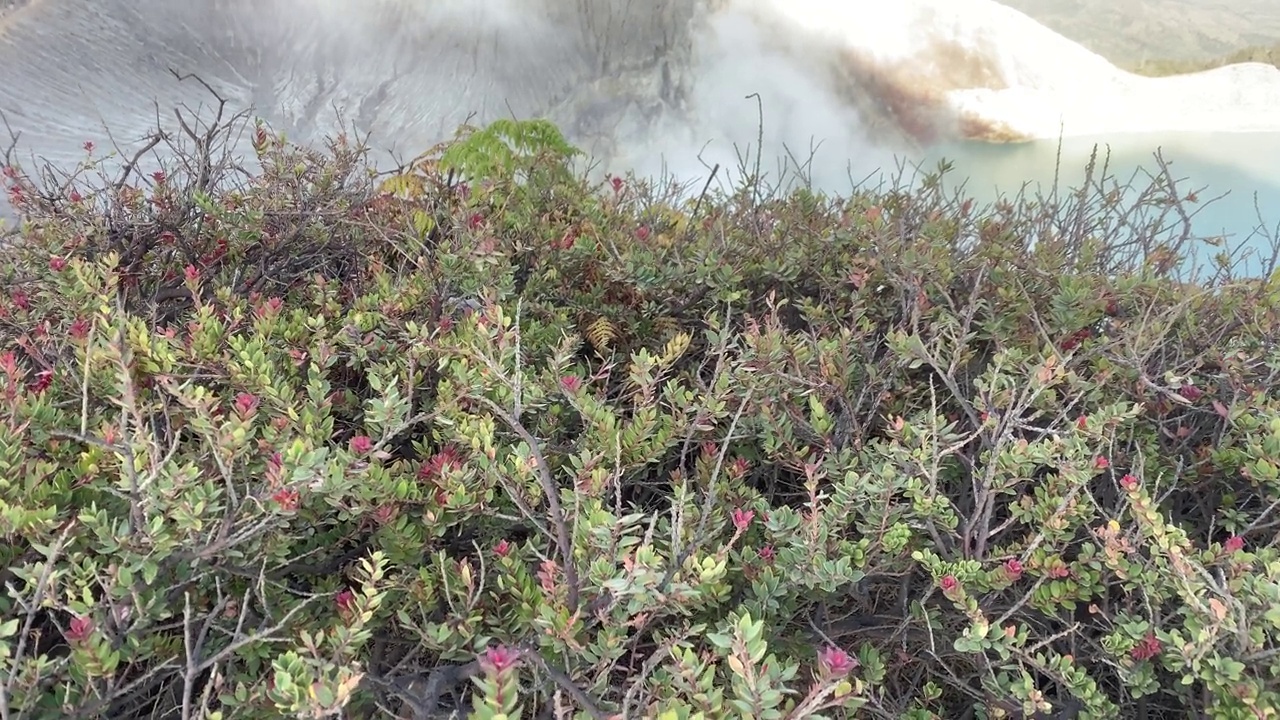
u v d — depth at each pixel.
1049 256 2.38
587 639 1.06
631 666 1.14
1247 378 1.87
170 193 2.40
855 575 1.19
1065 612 1.49
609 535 1.06
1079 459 1.38
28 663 0.91
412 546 1.23
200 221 2.37
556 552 1.20
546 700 1.06
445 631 1.09
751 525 1.50
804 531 1.26
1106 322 2.12
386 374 1.56
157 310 2.09
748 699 0.84
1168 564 1.24
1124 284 2.18
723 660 1.17
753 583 1.24
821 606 1.42
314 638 1.10
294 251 2.49
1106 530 1.30
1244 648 1.10
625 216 2.89
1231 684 1.06
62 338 1.74
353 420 1.79
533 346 1.95
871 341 2.13
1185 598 1.14
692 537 1.18
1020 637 1.24
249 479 1.32
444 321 1.91
